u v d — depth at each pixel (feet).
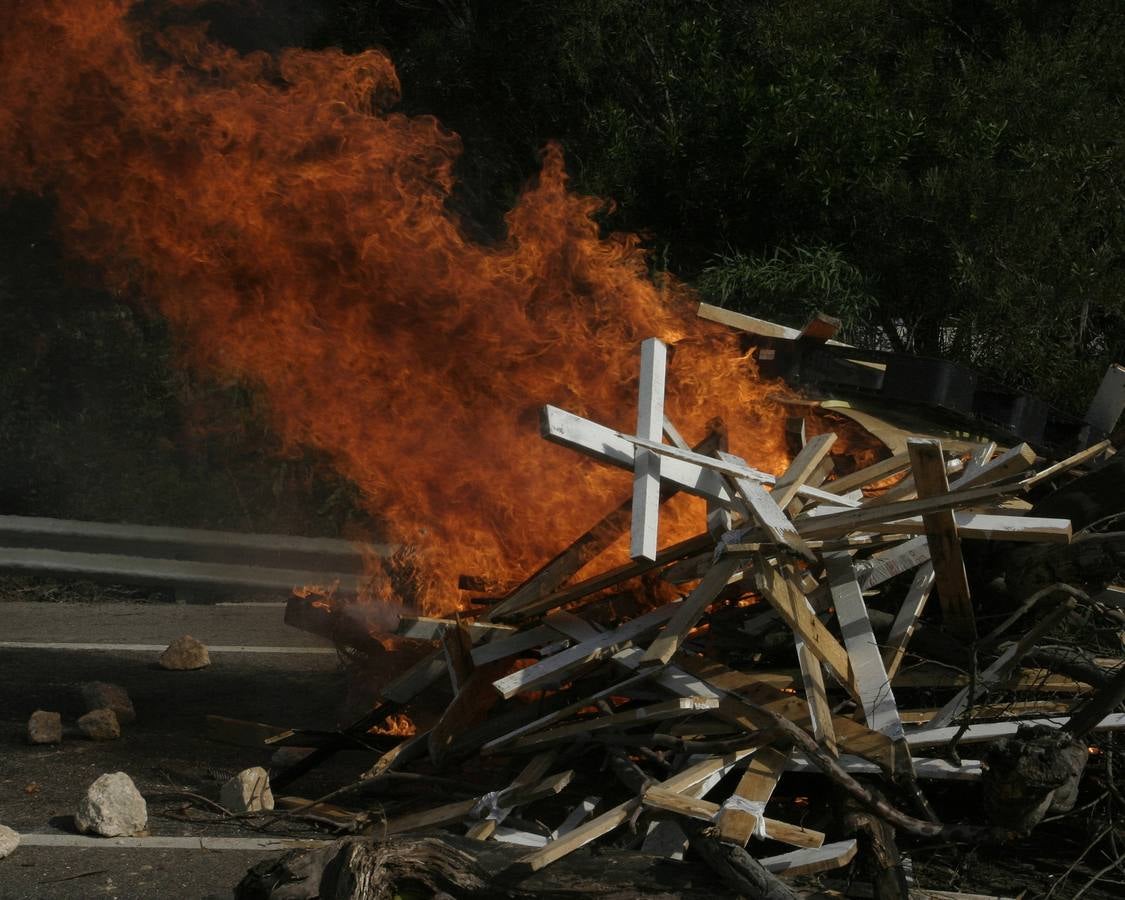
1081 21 54.13
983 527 23.79
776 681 24.68
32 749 30.17
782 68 54.13
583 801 23.13
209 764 29.48
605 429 25.43
